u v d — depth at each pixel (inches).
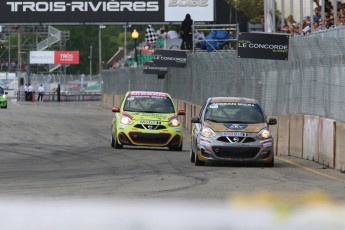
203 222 455.8
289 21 4109.3
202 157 2411.4
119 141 3198.8
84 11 6840.6
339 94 2476.6
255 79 3631.9
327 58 2600.9
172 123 3213.6
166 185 1806.1
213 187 1763.0
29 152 2989.7
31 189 1688.0
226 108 2581.2
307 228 446.6
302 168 2432.3
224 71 4197.8
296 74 3021.7
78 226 452.1
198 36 5753.0
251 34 2935.5
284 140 3127.5
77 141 3700.8
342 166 2337.6
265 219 457.1
